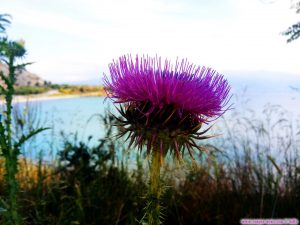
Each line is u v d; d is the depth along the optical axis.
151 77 0.10
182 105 0.09
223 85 0.10
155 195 0.09
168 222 0.20
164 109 0.09
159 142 0.09
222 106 0.10
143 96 0.09
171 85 0.09
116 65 0.10
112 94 0.10
